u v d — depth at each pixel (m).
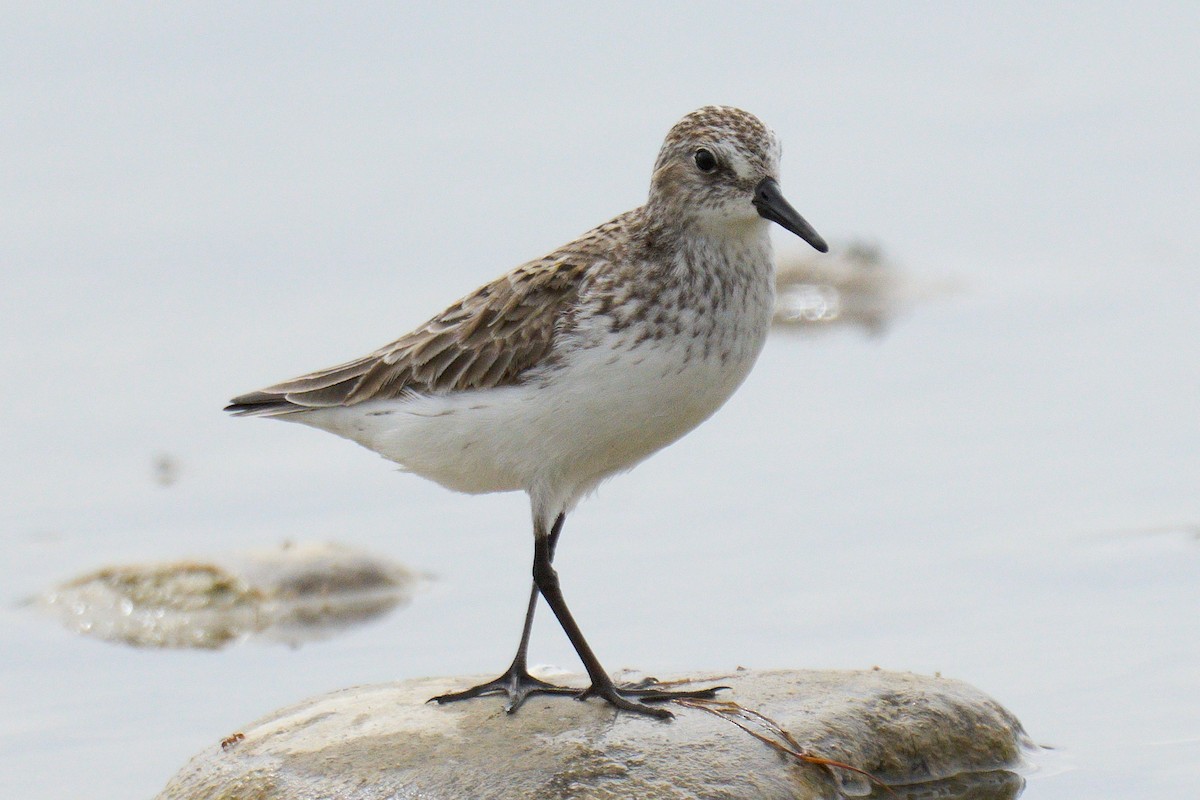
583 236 11.20
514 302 10.83
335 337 19.17
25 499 16.59
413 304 19.77
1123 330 19.27
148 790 11.22
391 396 11.30
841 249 21.55
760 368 18.81
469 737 10.23
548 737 10.16
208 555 15.05
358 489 16.66
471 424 10.86
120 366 18.91
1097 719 11.48
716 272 10.65
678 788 9.70
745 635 13.13
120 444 17.56
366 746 10.22
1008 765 10.74
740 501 15.61
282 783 10.02
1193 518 14.70
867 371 18.56
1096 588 13.58
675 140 10.79
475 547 15.30
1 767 11.60
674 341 10.54
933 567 14.13
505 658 13.22
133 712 12.58
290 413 11.74
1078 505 15.12
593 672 10.70
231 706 12.66
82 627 14.27
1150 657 12.38
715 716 10.38
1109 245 21.91
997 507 15.20
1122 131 24.44
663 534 15.03
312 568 14.63
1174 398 17.33
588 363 10.54
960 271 21.41
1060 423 16.91
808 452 16.56
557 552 14.81
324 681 13.07
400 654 13.44
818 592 13.80
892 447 16.59
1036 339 19.19
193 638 13.99
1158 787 10.52
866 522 15.04
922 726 10.56
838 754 10.20
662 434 10.86
